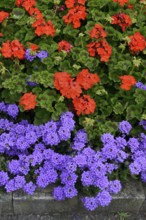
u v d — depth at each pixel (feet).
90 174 4.17
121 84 4.62
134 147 4.34
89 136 4.38
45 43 4.86
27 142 4.30
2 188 4.27
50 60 4.69
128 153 4.41
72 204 4.31
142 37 4.88
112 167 4.24
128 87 4.50
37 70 4.73
